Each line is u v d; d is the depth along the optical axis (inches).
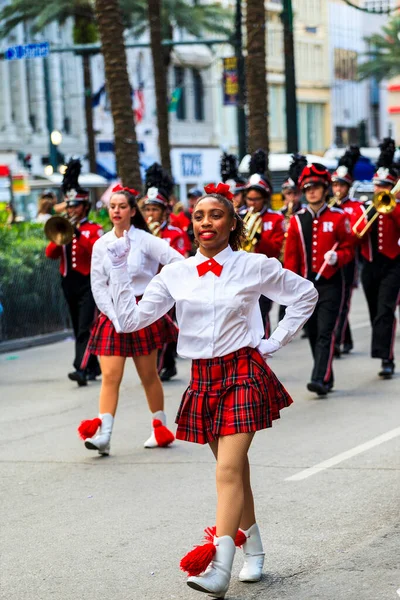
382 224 557.9
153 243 408.5
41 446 434.6
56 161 1708.9
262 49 1133.1
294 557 285.0
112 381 407.2
